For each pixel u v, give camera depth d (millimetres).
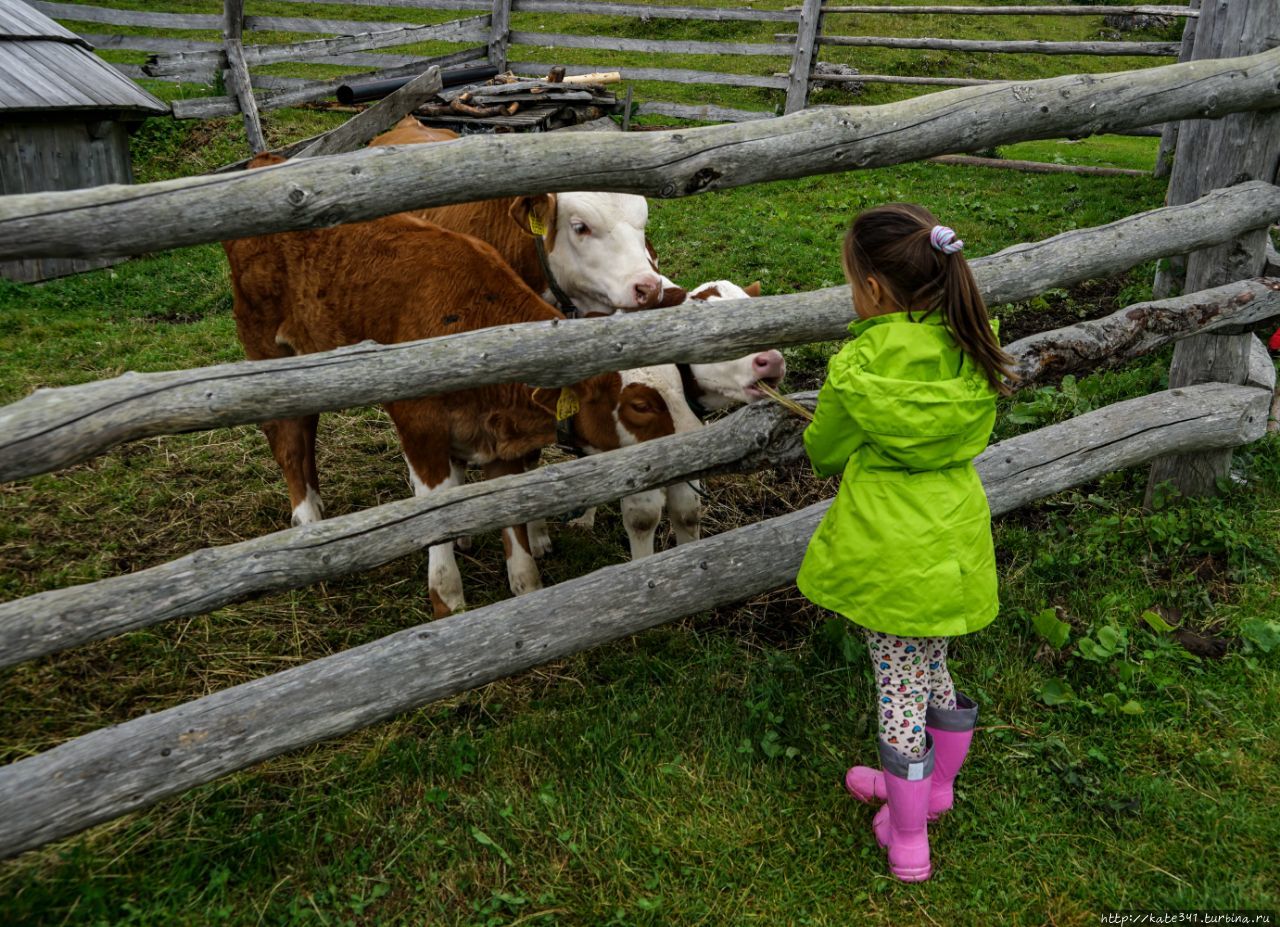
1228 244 3766
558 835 2559
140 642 3363
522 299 3434
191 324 6457
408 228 3646
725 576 2996
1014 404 4758
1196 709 2977
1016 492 3391
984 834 2586
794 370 5555
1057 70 16703
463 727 2969
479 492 2775
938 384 2234
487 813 2631
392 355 2516
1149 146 13000
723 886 2445
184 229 2113
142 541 4062
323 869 2457
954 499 2367
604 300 3820
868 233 2318
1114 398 4781
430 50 16516
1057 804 2676
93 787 2189
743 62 16062
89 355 5797
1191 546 3703
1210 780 2711
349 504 4438
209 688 3209
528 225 3799
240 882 2432
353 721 2506
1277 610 3383
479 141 2393
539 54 15219
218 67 9914
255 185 2158
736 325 2865
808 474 4637
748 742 2836
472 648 2652
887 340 2285
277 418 2410
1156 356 5180
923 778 2396
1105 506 4012
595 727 2910
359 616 3645
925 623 2320
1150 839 2545
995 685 3102
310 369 2424
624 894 2420
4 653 2135
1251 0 3674
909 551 2324
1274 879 2418
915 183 9992
